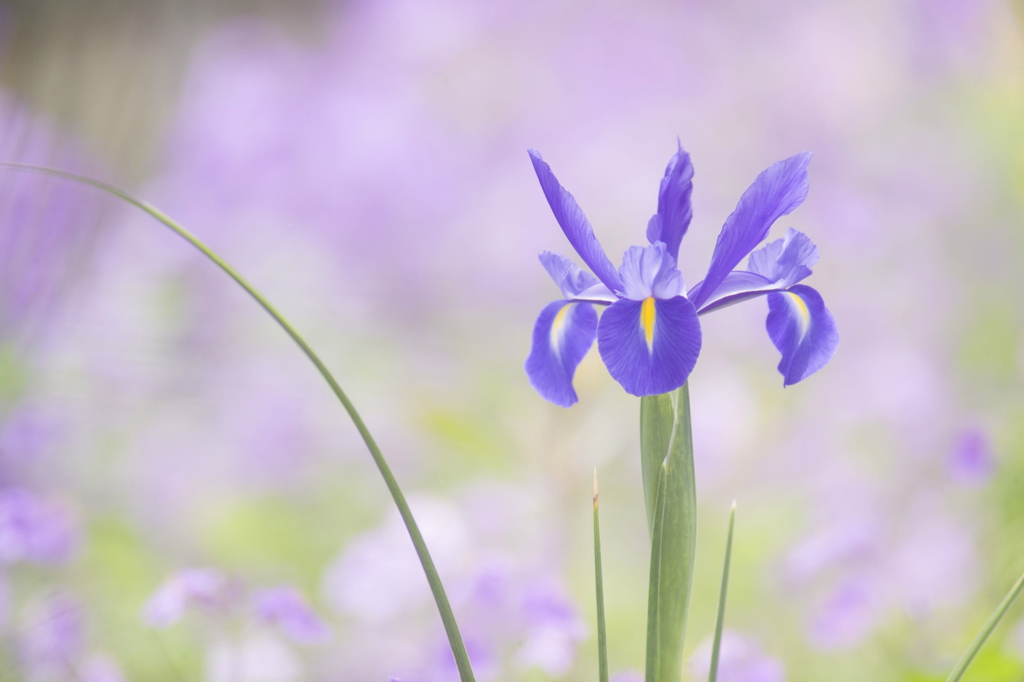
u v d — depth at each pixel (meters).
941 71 3.13
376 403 2.22
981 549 1.62
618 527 1.95
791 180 1.13
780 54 3.21
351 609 1.52
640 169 2.95
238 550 1.90
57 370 2.12
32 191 2.26
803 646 1.58
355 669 1.49
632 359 1.12
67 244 2.26
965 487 1.75
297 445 2.12
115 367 2.17
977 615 1.50
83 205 2.34
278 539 1.94
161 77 3.25
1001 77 3.05
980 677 1.35
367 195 2.77
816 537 1.56
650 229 1.15
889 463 1.99
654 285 1.12
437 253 2.76
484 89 3.08
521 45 3.15
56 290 2.19
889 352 2.24
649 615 1.12
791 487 2.01
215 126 2.84
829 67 3.16
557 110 3.06
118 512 1.91
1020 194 2.69
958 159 2.84
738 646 1.33
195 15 3.57
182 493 2.02
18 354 2.08
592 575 1.79
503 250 2.76
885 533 1.67
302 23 3.63
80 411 2.09
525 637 1.34
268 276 2.57
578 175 2.93
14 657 1.37
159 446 2.09
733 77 3.15
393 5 3.33
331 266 2.69
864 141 3.03
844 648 1.50
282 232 2.66
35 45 3.19
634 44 3.15
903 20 3.19
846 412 2.12
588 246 1.13
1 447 1.91
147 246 2.53
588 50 3.13
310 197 2.76
